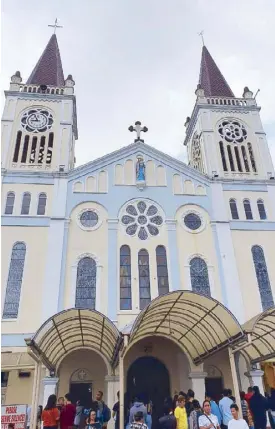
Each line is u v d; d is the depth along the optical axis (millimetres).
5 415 15688
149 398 20906
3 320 21406
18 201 25641
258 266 25219
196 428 11516
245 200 27984
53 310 21812
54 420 11797
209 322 18375
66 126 29719
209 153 30016
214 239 25734
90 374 20891
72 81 32594
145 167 28125
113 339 18094
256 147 31047
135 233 25297
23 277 22875
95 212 25766
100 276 23391
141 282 23703
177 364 21844
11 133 28672
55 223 24828
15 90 30891
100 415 15820
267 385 21406
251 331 15664
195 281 24125
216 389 21062
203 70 38375
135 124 30250
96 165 27656
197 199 27266
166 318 19891
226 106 32719
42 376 19719
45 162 27922
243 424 10344
